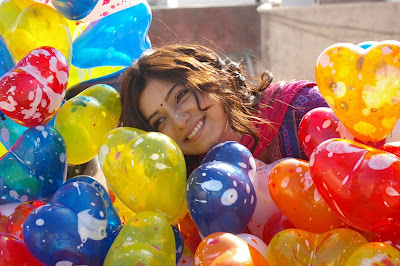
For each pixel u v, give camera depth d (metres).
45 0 1.95
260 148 1.85
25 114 1.58
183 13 8.09
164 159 1.49
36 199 1.58
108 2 1.98
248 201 1.48
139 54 2.10
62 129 1.71
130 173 1.49
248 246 1.34
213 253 1.32
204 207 1.45
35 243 1.35
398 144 1.47
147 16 2.10
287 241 1.39
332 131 1.55
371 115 1.41
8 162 1.55
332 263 1.31
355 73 1.40
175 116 1.79
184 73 1.80
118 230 1.52
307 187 1.43
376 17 7.78
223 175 1.46
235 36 8.19
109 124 1.80
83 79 2.10
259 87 1.99
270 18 8.12
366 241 1.35
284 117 1.88
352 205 1.28
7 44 1.77
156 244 1.38
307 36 8.05
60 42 1.80
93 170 2.01
